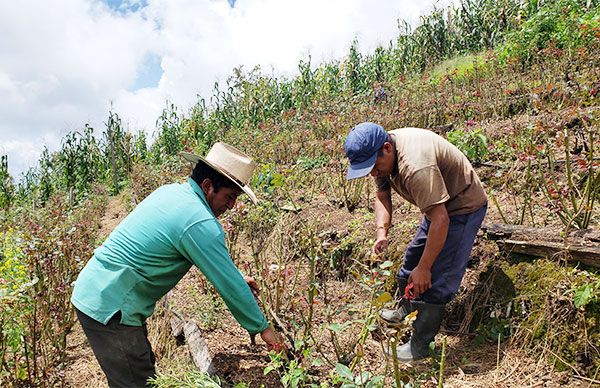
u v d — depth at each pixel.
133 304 2.42
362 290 4.04
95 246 6.72
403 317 3.19
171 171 12.59
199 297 3.99
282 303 3.66
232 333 3.54
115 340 2.41
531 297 3.06
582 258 2.93
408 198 2.86
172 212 2.38
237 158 2.50
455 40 15.47
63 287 4.14
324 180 6.70
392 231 4.33
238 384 2.58
